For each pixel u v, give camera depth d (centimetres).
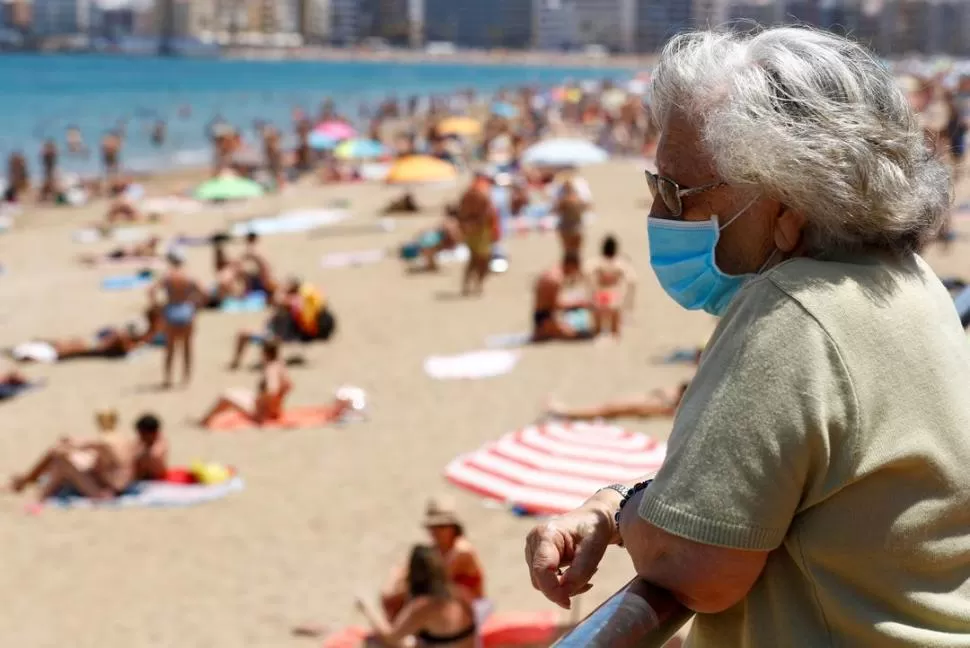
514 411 1198
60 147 5122
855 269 132
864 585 128
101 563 882
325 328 1551
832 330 126
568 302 1548
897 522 126
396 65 19725
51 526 961
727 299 147
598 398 1219
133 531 944
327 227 2639
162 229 2730
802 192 130
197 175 4128
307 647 736
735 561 123
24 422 1282
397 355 1459
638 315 1593
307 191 3428
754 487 122
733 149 132
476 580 729
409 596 681
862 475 125
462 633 666
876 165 131
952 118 2433
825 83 133
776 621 131
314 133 3866
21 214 3100
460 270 2016
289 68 16175
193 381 1435
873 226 132
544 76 15938
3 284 2114
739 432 123
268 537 913
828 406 123
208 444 1153
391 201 2978
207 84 10769
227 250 2398
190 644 744
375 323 1644
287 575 844
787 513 124
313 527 927
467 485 816
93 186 3612
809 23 149
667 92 142
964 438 130
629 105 4484
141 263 2302
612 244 1478
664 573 126
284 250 2338
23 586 843
